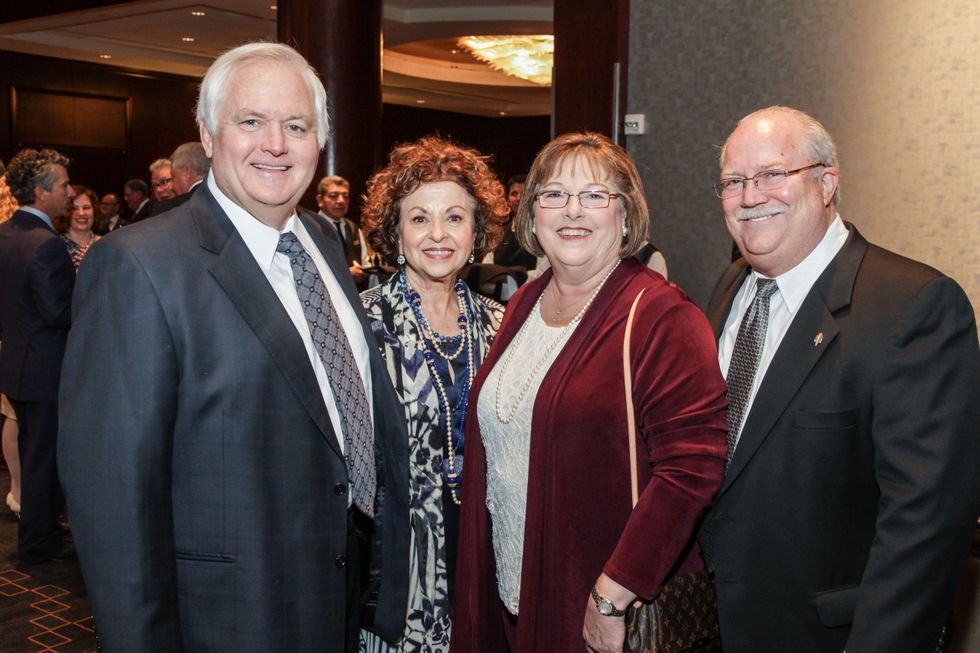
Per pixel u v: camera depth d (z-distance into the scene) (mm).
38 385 3924
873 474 1537
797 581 1547
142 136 13242
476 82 14594
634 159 3725
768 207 1619
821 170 1629
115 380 1428
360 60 6211
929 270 1538
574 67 3877
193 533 1521
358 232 6184
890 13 2893
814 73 3127
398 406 1871
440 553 2018
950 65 2770
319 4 6090
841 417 1519
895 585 1422
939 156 2809
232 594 1518
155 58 12281
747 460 1595
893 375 1469
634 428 1585
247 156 1562
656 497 1509
